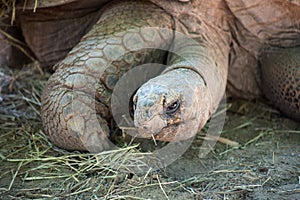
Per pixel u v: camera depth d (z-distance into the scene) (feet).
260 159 27.25
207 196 23.56
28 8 30.50
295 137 30.27
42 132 29.55
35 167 26.35
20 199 23.45
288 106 30.76
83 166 25.96
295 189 23.70
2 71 38.91
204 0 29.66
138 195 23.59
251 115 33.71
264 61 32.50
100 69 27.14
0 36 37.27
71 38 34.35
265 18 30.42
